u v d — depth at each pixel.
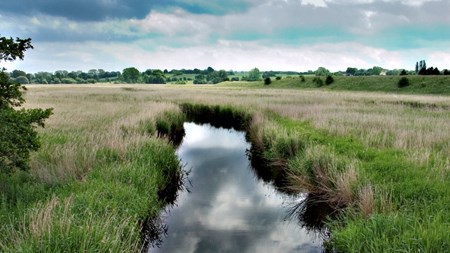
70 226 5.00
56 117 16.31
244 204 9.10
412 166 8.00
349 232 5.69
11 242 4.81
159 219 7.92
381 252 4.85
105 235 5.00
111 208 6.22
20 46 6.12
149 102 27.67
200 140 18.92
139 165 8.96
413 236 4.95
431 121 16.19
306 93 47.59
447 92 54.12
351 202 7.36
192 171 12.49
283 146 11.91
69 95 40.00
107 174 7.82
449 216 5.43
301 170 9.83
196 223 7.85
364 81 71.19
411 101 31.25
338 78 78.56
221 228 7.56
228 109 26.27
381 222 5.52
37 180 7.28
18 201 5.95
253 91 53.88
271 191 10.24
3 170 6.23
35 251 4.43
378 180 7.35
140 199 7.13
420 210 5.86
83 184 7.09
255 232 7.36
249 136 19.02
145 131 13.79
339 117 17.23
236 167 13.10
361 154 9.61
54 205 5.63
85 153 8.85
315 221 7.94
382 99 33.62
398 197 6.51
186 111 28.94
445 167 7.84
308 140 11.90
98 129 13.37
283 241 6.95
